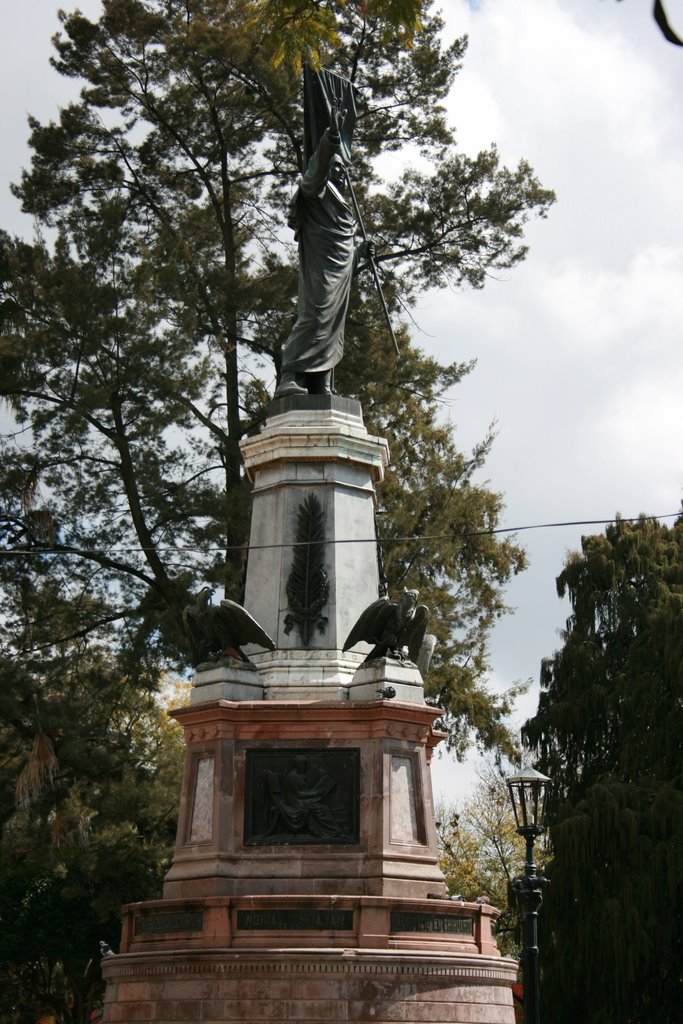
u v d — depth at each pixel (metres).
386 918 15.88
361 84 34.19
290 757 17.16
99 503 30.66
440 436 36.25
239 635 18.14
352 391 33.44
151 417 30.14
